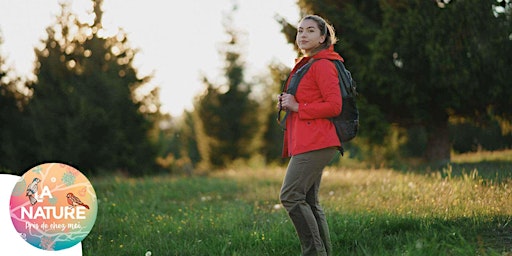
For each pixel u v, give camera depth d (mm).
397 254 3721
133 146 18531
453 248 3762
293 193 3736
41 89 17781
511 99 11984
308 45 3842
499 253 3721
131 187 9898
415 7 12047
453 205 5312
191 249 4566
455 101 12219
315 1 13195
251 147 30656
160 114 19188
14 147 17844
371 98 13242
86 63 18062
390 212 5270
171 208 7594
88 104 17516
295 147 3734
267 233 4754
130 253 4633
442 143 13422
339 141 3699
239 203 7855
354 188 8078
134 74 18859
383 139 13008
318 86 3732
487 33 11719
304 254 3811
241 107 30297
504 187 5965
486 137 20312
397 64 12250
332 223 4844
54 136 17438
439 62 11508
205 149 30609
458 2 11547
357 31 12609
